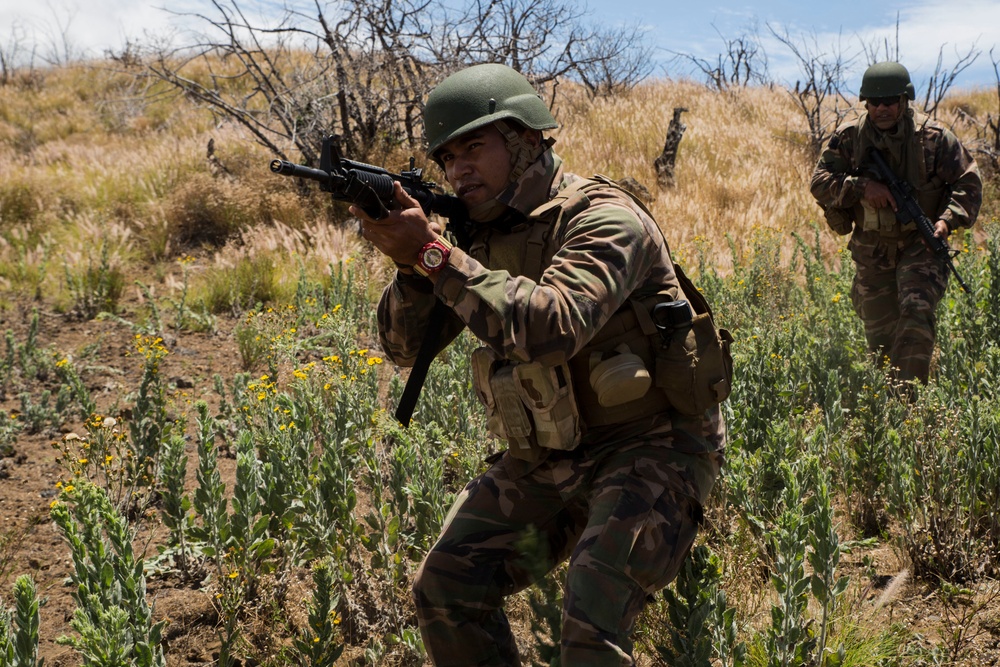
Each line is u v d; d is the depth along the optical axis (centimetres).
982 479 324
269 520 312
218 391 471
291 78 1122
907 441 344
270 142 1106
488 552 207
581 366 198
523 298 176
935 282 456
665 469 195
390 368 578
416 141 1100
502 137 200
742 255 872
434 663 208
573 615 179
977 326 503
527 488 210
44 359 575
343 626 286
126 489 387
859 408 370
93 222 960
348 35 1053
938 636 271
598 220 188
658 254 199
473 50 1134
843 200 475
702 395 198
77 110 1958
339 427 351
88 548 235
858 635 252
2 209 1025
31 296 778
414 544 296
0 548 340
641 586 186
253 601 297
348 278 701
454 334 229
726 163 1352
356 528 299
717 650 232
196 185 968
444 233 214
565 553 221
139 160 1225
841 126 489
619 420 199
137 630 231
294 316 671
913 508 316
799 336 495
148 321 686
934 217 469
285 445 324
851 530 336
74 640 234
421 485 306
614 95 1820
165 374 584
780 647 234
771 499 314
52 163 1378
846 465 354
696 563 223
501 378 201
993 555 307
